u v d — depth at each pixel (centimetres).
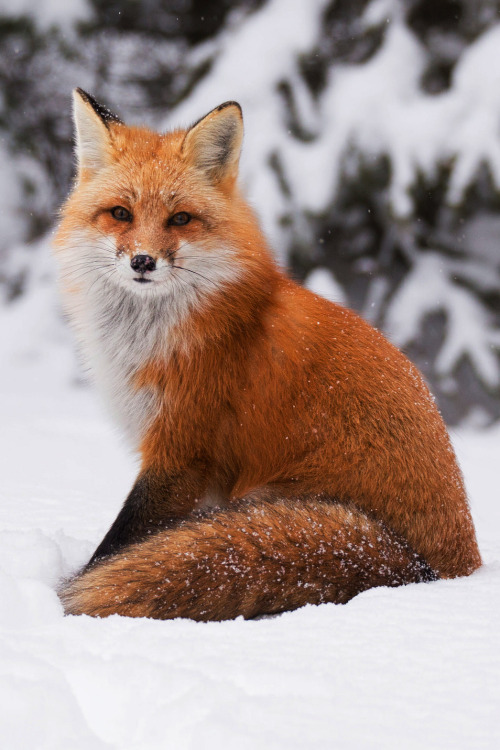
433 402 893
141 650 559
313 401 830
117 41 2941
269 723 458
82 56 2872
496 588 706
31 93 2888
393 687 504
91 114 920
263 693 500
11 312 2791
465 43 2347
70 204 945
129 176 891
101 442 1906
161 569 687
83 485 1378
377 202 2336
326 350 850
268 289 890
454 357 2411
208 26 2927
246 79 2339
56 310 2750
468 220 2447
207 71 2444
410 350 2419
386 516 801
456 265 2483
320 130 2317
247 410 847
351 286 2475
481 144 2195
